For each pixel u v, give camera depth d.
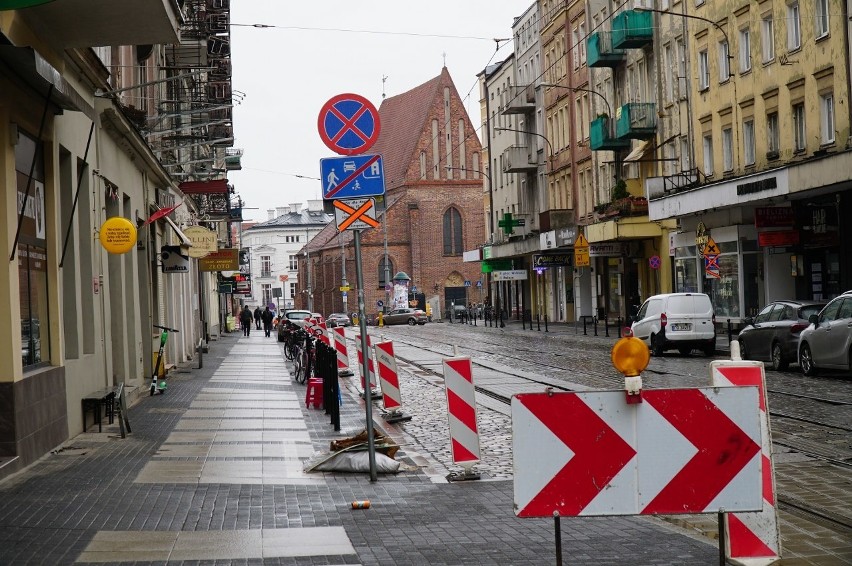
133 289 24.09
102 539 8.82
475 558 8.10
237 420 18.45
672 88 48.53
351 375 29.34
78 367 16.36
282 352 47.28
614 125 54.00
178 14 17.00
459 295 111.25
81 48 16.56
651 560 7.91
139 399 22.72
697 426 6.67
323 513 10.06
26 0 10.41
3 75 12.11
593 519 9.69
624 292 57.31
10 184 12.54
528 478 6.62
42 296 14.49
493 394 22.89
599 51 54.91
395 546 8.57
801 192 33.97
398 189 112.25
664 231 50.09
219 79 47.19
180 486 11.55
